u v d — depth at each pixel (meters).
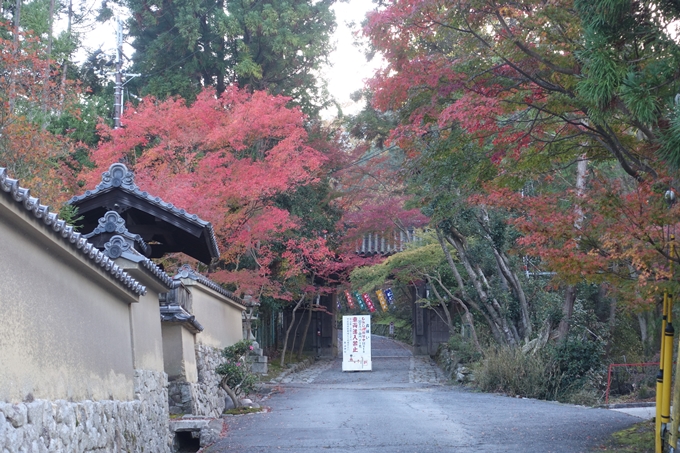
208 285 16.50
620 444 9.84
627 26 8.24
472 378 23.95
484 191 11.95
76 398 7.04
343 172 28.22
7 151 13.09
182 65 28.38
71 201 12.22
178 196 16.34
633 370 21.47
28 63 15.28
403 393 20.89
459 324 31.27
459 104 10.21
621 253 8.92
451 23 10.70
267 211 19.62
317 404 17.11
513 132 10.96
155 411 10.30
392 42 10.77
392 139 11.36
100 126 18.91
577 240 9.40
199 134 18.70
